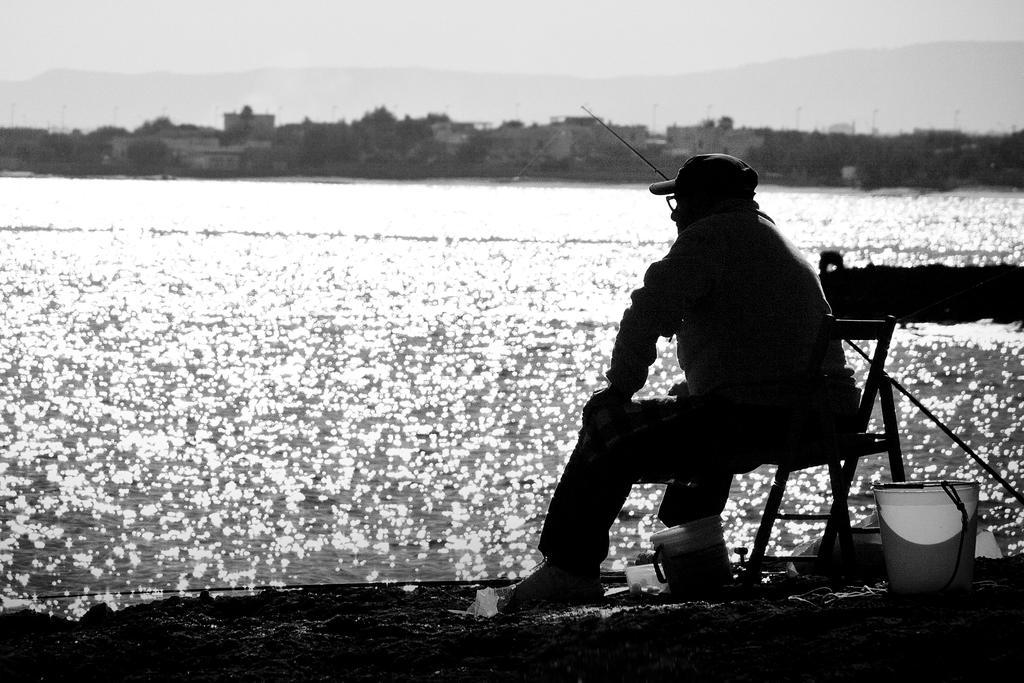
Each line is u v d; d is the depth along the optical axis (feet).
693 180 37.40
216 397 220.84
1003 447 155.74
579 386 234.99
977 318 269.85
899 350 241.76
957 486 33.24
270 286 477.77
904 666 26.99
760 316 34.88
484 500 141.28
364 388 231.50
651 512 124.98
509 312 380.58
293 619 38.45
